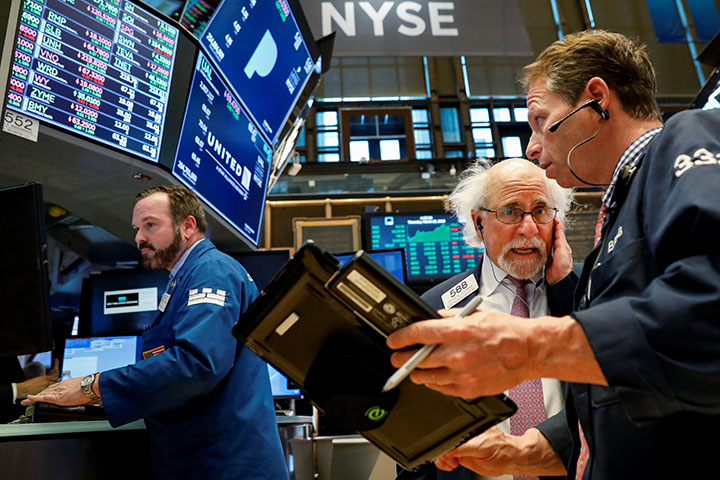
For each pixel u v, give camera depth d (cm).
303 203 529
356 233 477
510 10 621
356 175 607
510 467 115
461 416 79
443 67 1364
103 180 253
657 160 77
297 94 389
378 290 67
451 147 1306
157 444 157
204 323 155
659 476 70
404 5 608
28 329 129
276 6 348
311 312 75
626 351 62
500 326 65
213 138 296
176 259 192
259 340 79
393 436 85
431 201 556
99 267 366
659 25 711
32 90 205
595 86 97
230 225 318
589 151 99
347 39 591
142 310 295
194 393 149
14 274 128
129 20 243
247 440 157
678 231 67
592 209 512
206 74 286
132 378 145
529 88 110
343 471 287
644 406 61
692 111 79
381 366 76
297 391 295
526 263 171
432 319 68
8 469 133
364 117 1289
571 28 678
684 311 60
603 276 82
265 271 324
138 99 243
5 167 237
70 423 145
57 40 215
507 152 1318
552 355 64
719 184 65
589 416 83
